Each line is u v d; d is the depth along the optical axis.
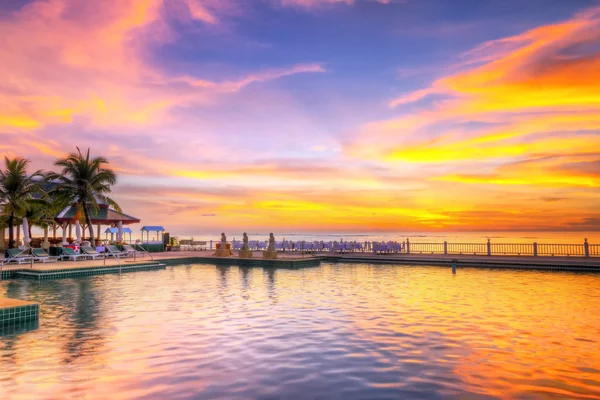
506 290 14.33
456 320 9.55
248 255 27.39
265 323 9.29
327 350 7.22
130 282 17.08
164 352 7.11
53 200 31.59
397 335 8.22
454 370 6.24
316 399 5.19
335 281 17.22
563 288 14.80
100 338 8.02
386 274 20.00
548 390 5.50
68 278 18.62
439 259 25.03
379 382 5.76
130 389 5.48
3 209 30.06
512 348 7.34
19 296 13.34
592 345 7.53
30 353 7.05
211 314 10.30
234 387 5.57
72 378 5.88
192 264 26.78
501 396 5.30
